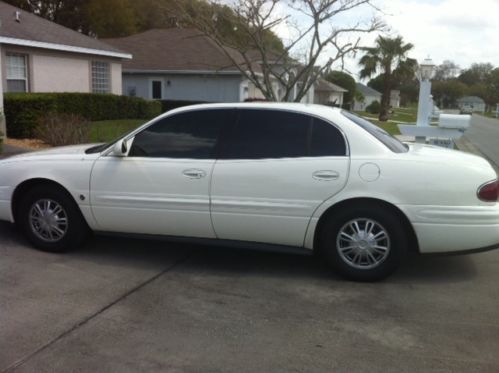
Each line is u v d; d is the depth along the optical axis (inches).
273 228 191.5
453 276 197.9
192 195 196.1
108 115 816.9
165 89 1096.8
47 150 233.3
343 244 189.5
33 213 217.5
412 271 202.8
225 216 194.1
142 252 221.8
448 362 134.3
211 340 144.1
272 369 129.7
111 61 883.4
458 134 398.0
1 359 131.9
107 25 1541.6
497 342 145.3
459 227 179.9
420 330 152.2
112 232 211.9
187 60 1069.1
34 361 131.3
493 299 176.1
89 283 184.5
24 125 551.5
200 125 200.2
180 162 197.8
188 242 203.3
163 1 536.1
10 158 225.0
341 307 167.8
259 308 166.2
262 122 195.5
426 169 180.1
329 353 138.1
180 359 133.9
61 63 771.4
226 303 169.6
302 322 156.4
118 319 155.9
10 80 692.7
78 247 224.2
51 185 213.6
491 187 180.7
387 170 181.5
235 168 191.6
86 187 207.8
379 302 172.2
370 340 145.6
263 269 203.3
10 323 151.5
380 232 185.6
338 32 494.9
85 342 141.6
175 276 194.1
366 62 1747.0
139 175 201.3
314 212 186.9
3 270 194.7
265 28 505.7
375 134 193.6
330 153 187.0
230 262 211.3
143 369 129.0
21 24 733.3
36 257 211.0
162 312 161.6
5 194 218.8
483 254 225.0
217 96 1064.8
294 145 190.2
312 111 193.0
